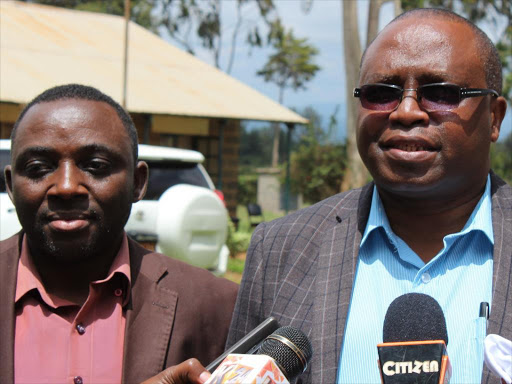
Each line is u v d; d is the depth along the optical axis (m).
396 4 17.89
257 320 2.36
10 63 14.59
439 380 1.67
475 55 2.10
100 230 2.21
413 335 1.92
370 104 2.13
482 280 2.09
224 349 2.45
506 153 29.59
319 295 2.21
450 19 2.14
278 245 2.39
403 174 2.07
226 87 18.28
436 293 2.10
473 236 2.15
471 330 2.01
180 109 15.62
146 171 2.50
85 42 17.58
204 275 2.51
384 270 2.20
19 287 2.25
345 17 18.94
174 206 6.54
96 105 2.29
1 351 2.14
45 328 2.21
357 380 2.08
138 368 2.21
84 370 2.19
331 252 2.29
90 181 2.21
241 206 36.50
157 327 2.30
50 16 18.59
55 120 2.21
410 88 2.07
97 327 2.26
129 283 2.30
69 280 2.27
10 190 2.35
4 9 17.70
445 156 2.05
